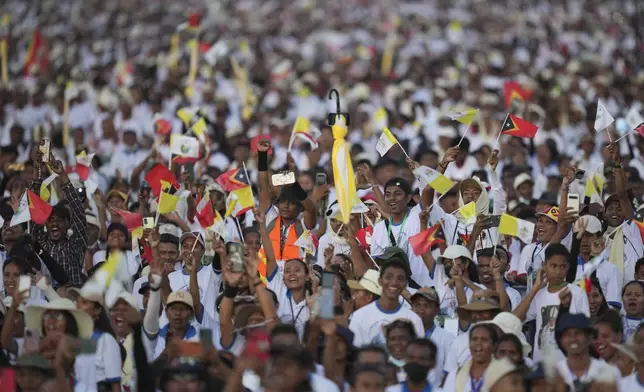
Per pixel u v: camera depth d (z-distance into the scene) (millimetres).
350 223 35656
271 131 63781
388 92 80812
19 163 52250
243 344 31281
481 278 36531
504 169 51531
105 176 56062
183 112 54656
